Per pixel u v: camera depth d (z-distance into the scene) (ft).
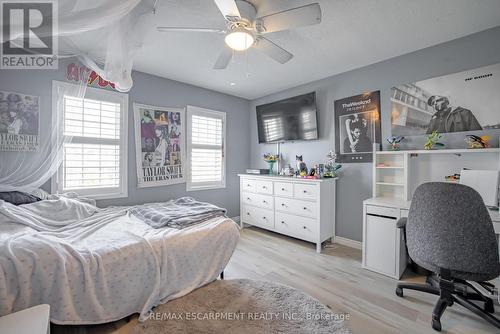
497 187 6.12
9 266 4.02
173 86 10.92
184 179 11.35
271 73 10.09
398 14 6.05
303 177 10.20
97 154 8.73
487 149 6.43
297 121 11.43
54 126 7.08
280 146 12.76
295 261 8.45
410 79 8.25
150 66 9.32
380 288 6.63
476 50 6.98
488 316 4.77
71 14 3.60
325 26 6.60
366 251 7.83
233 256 8.87
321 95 10.82
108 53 5.25
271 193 11.15
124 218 7.47
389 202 7.60
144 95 10.01
